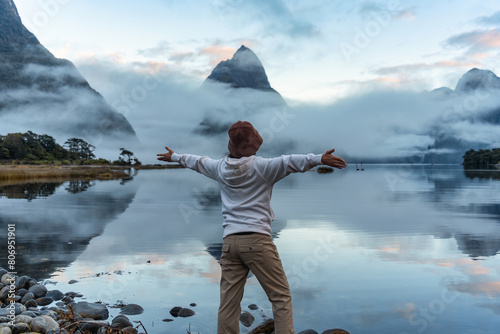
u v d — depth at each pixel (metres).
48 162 93.56
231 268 2.28
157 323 3.13
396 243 6.40
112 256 5.43
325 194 18.36
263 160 2.21
